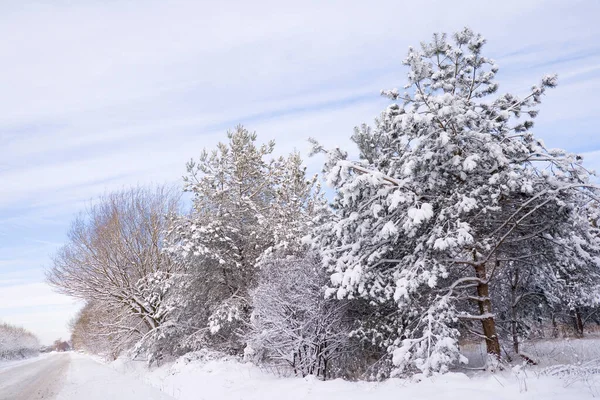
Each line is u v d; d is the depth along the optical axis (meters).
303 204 21.95
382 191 9.28
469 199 8.42
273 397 8.56
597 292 12.09
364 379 11.02
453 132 8.89
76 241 24.78
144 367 21.11
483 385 6.91
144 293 23.42
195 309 18.50
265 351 13.23
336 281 9.59
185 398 10.38
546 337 18.25
